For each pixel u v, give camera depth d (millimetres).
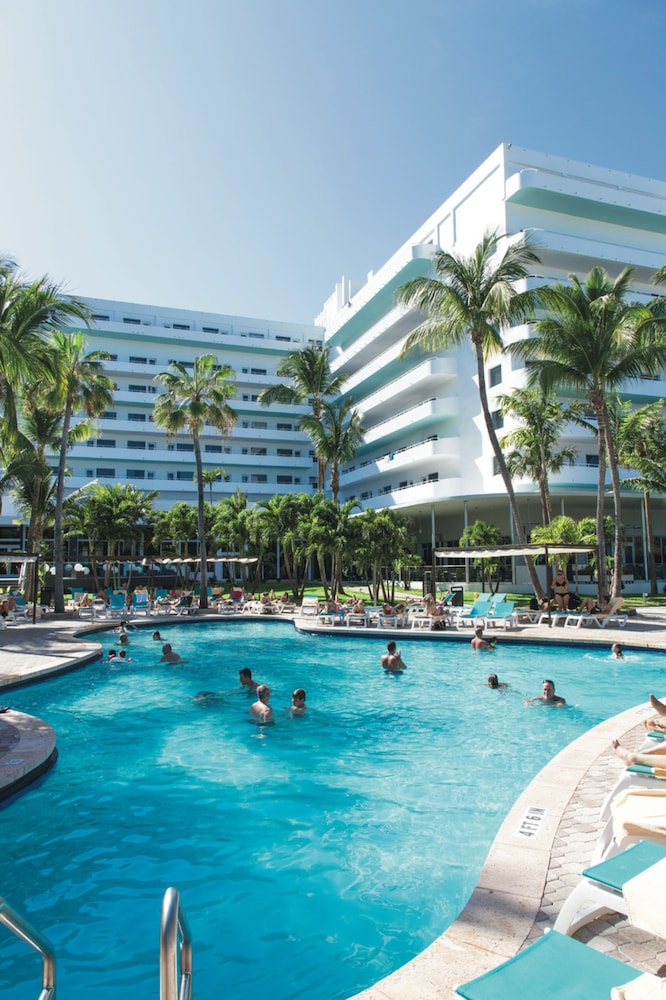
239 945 4246
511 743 8875
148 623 24234
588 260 38875
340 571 38062
